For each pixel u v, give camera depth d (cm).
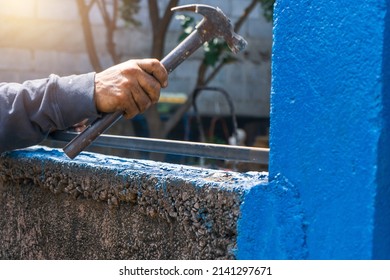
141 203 173
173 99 792
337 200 131
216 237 152
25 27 740
